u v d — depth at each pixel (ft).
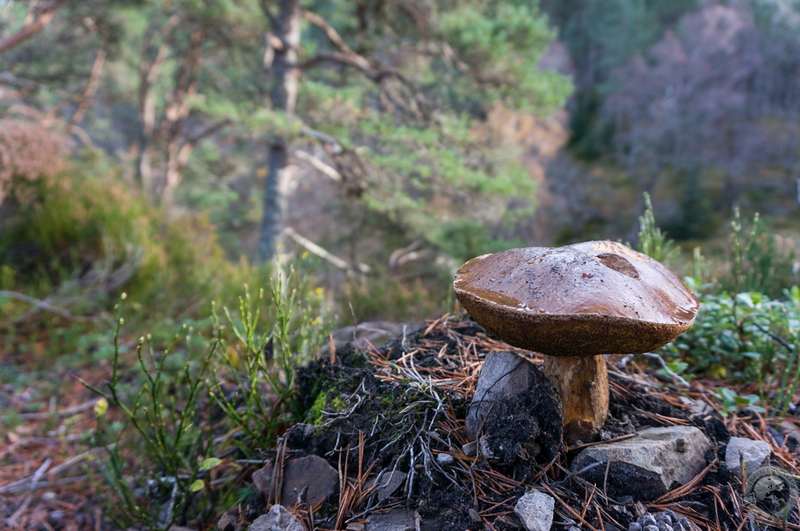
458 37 28.96
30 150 19.77
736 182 59.57
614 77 83.97
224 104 27.40
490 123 32.24
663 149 70.23
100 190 21.59
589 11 99.91
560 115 73.36
